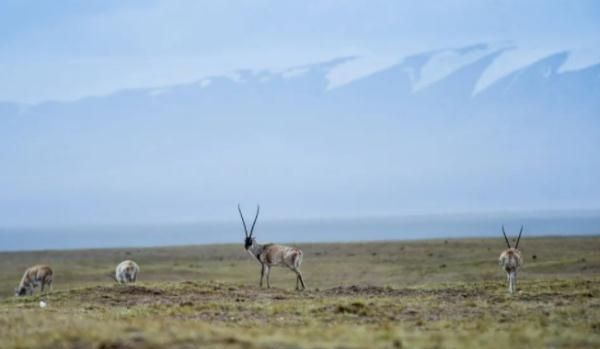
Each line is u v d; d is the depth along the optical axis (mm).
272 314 91812
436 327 80000
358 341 66250
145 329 70250
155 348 61531
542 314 90500
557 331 75812
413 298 108750
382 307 96312
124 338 64688
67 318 85500
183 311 94562
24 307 106562
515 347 66500
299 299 110000
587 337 72312
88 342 64188
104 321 82312
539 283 128500
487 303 101750
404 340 67375
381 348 63469
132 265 164750
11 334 71062
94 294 115688
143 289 118562
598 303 100375
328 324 82688
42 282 164125
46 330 72500
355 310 92438
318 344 63969
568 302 101938
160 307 99500
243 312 93812
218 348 61781
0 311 98312
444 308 96500
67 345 63562
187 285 123500
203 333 67125
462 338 69938
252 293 118625
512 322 84500
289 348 62625
